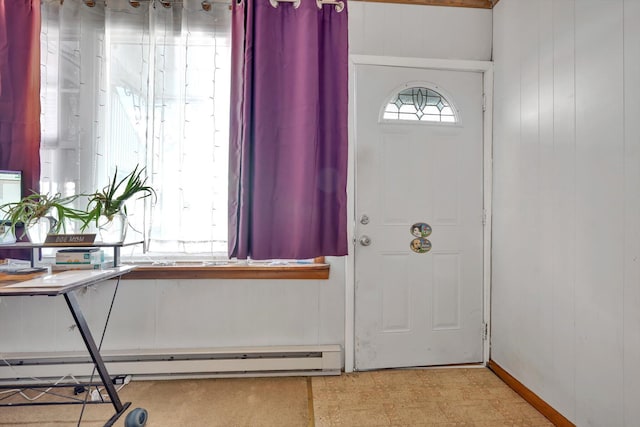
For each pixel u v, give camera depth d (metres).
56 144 1.82
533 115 1.69
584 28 1.38
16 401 1.67
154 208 1.86
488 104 2.05
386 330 2.01
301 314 1.97
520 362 1.77
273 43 1.78
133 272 1.84
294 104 1.78
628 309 1.20
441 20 2.04
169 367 1.82
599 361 1.31
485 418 1.57
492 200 2.04
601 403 1.30
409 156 2.02
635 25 1.17
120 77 1.88
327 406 1.65
